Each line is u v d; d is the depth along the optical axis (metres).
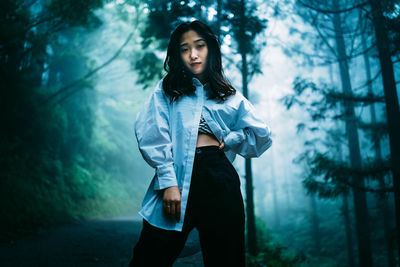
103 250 4.14
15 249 4.12
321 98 6.74
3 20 6.91
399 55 5.40
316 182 6.01
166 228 1.16
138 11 7.80
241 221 1.22
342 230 19.23
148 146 1.22
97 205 10.86
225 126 1.32
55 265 3.28
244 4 6.05
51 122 9.83
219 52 1.42
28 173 8.34
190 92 1.33
